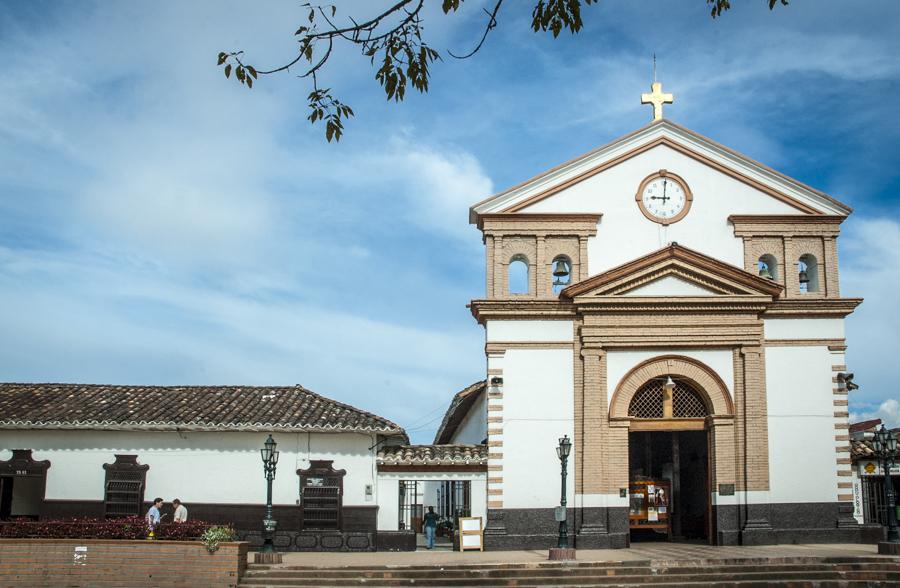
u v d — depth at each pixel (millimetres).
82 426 30641
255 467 31062
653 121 31984
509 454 30312
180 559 24359
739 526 30234
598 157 31859
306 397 33469
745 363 30797
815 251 31844
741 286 30891
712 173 32062
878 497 34469
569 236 31516
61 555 24562
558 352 30875
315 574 24641
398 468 31062
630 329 30766
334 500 30734
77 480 30969
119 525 25062
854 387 31438
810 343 31125
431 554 28672
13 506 32781
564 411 30562
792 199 31906
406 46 12688
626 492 30234
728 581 24156
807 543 30062
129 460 31062
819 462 30562
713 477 30594
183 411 31625
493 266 31172
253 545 30547
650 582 24094
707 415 31094
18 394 33125
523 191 31531
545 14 12859
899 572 24531
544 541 29859
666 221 31641
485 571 24594
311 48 12242
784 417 30750
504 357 30766
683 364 30938
